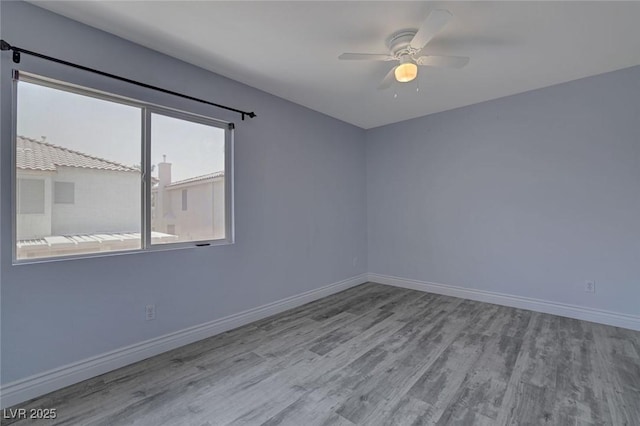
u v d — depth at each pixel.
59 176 2.02
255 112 3.19
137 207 2.38
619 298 2.92
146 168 2.43
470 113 3.81
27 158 1.90
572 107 3.13
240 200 3.06
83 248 2.11
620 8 1.94
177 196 2.63
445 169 4.04
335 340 2.68
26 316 1.84
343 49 2.44
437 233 4.14
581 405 1.77
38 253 1.93
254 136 3.19
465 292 3.90
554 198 3.25
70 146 2.06
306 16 2.01
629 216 2.87
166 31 2.17
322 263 4.04
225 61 2.62
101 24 2.08
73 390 1.93
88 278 2.08
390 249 4.62
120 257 2.24
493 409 1.75
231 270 2.97
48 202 1.97
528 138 3.40
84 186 2.12
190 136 2.72
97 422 1.64
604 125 2.96
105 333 2.16
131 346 2.28
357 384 2.00
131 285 2.29
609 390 1.92
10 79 1.80
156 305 2.43
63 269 1.98
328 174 4.14
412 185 4.36
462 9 1.95
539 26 2.15
